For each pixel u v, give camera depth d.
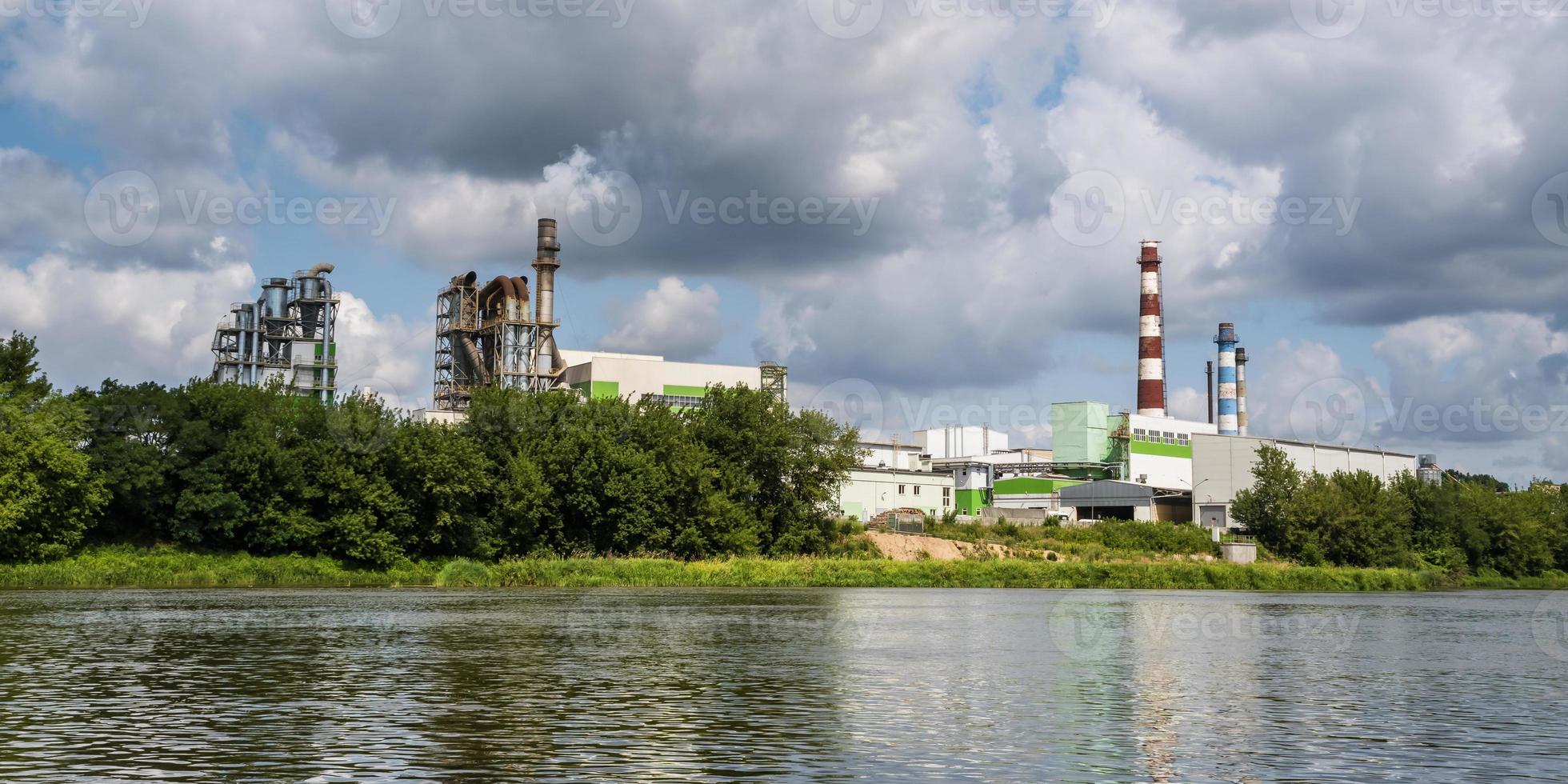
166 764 20.22
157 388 85.50
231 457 84.25
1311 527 130.50
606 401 105.69
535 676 31.95
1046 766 21.03
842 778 19.73
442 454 89.81
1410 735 24.98
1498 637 51.88
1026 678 33.59
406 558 88.31
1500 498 149.88
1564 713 28.36
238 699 27.41
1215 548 127.88
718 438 109.94
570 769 20.14
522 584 85.62
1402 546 132.00
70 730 23.30
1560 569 148.88
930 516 134.12
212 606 57.22
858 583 94.25
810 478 109.81
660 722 24.84
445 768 20.09
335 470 85.38
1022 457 194.38
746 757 21.38
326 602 62.06
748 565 92.94
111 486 81.31
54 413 78.62
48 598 62.41
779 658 37.38
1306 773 20.97
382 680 30.84
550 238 144.25
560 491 96.88
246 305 134.88
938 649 41.41
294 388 95.75
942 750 22.28
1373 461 177.38
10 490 73.94
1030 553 115.62
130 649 37.81
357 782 19.03
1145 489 157.25
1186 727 25.42
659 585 88.81
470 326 147.88
